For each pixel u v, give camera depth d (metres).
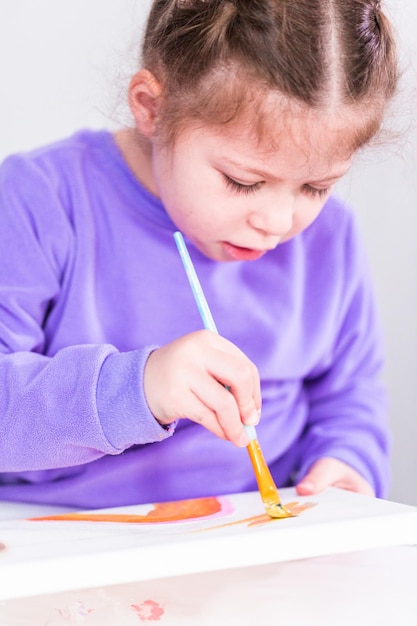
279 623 0.73
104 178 1.15
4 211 1.12
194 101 0.91
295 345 1.20
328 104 0.88
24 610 0.76
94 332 1.11
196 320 1.15
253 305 1.18
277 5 0.89
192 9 0.96
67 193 1.14
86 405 0.92
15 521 0.90
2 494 1.13
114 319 1.13
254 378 0.90
